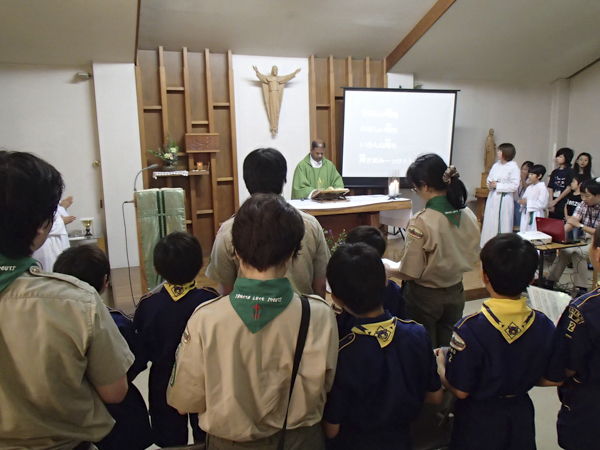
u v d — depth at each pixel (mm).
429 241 1687
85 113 4484
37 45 3922
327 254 1517
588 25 4898
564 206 4828
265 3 4223
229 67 4855
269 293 872
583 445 1276
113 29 3781
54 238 3174
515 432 1205
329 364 911
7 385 735
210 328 861
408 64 5410
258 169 1415
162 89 4609
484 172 6055
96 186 4613
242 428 837
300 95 5254
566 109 6398
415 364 1105
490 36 4945
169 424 1511
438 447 1386
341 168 5293
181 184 4898
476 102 6082
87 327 784
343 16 4570
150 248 3078
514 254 1155
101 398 873
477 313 1225
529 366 1167
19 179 725
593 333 1218
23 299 740
